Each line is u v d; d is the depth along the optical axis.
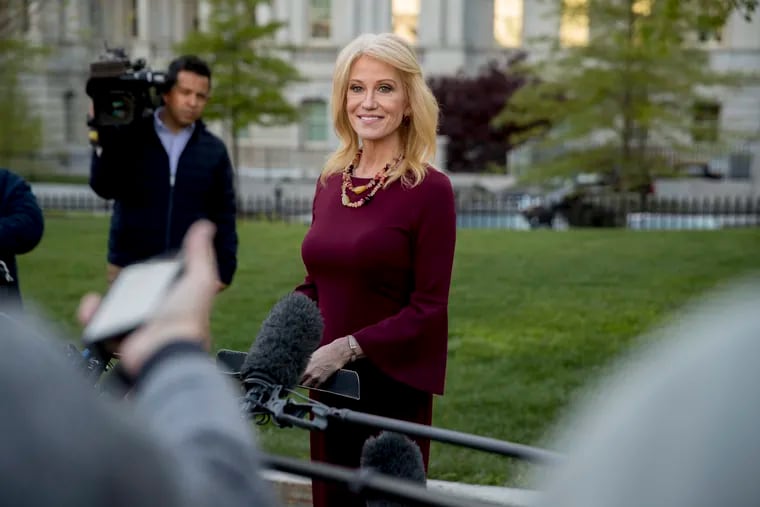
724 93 35.78
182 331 1.19
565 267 13.88
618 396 0.79
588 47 25.23
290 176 41.28
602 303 11.10
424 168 3.73
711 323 0.77
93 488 0.76
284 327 2.67
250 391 2.62
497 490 4.97
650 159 26.09
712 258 14.79
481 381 7.74
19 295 5.23
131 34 46.28
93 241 16.22
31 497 0.73
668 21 17.05
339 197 3.79
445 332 3.65
